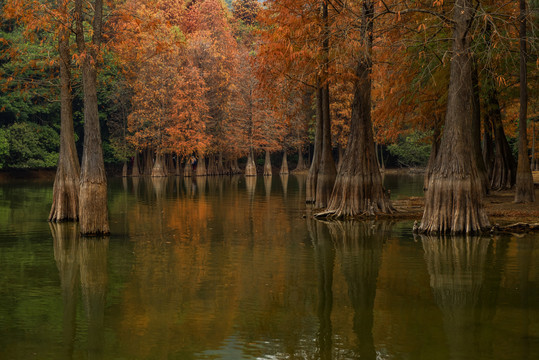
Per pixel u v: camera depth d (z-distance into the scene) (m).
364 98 26.02
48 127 68.75
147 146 75.69
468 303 11.62
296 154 101.12
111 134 75.75
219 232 21.92
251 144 78.88
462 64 20.67
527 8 25.19
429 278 13.80
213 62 76.12
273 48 25.55
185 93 70.69
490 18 20.30
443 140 20.92
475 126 33.06
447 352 8.91
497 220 23.14
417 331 9.95
